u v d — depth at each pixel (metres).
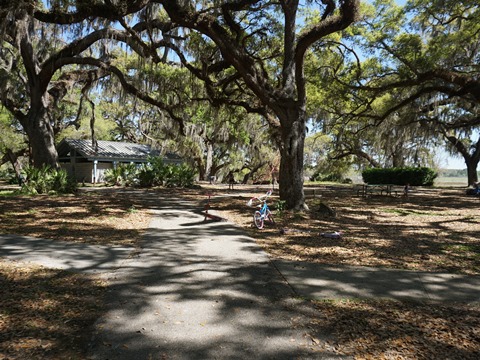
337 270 5.97
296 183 13.34
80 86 27.03
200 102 24.36
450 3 17.36
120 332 3.53
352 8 11.88
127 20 19.73
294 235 8.93
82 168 35.81
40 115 20.92
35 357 3.03
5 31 15.35
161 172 28.44
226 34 13.29
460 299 4.69
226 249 7.25
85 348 3.21
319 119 27.81
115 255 6.59
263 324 3.79
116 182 28.09
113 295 4.54
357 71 20.08
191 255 6.70
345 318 4.00
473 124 30.03
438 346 3.38
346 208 15.52
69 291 4.65
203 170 43.59
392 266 6.30
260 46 17.77
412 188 32.16
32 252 6.64
